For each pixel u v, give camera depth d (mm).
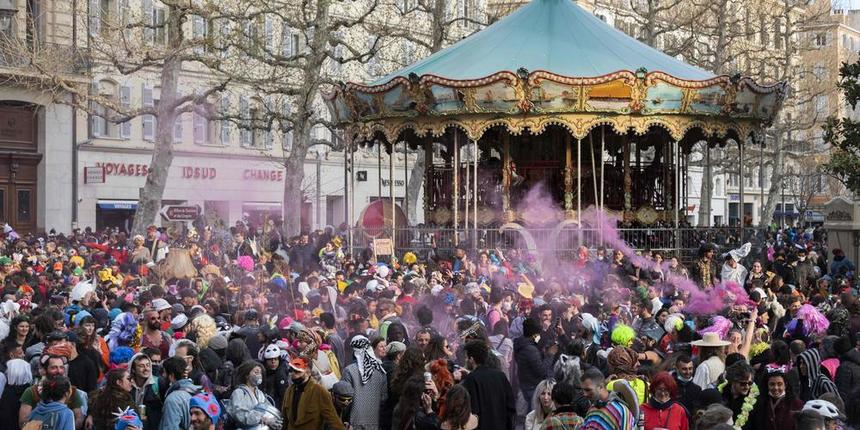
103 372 14062
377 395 12281
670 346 15188
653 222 36312
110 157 55531
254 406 10953
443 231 33281
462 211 37031
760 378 11648
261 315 17016
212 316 17094
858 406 12406
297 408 11266
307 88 41656
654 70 32156
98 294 19672
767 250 34844
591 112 31891
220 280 21281
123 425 10695
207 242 33000
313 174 65312
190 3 39375
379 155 38000
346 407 12445
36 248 32562
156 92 57594
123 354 13219
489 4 62250
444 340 12734
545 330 15406
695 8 67438
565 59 33594
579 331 15320
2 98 49531
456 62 34656
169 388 11258
